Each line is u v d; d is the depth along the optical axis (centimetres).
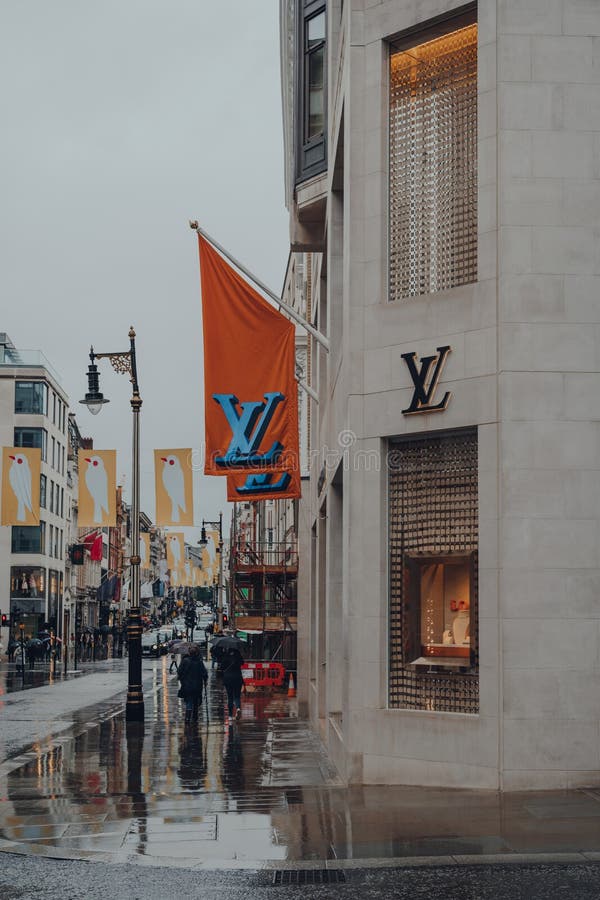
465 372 1503
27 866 1034
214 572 10200
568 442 1445
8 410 8631
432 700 1532
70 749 2131
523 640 1416
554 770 1403
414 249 1625
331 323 2105
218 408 1880
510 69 1491
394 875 963
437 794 1413
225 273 1891
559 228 1473
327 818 1254
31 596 8475
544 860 994
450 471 1552
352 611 1594
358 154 1666
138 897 907
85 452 4156
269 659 4503
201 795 1490
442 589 1543
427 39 1641
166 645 8238
